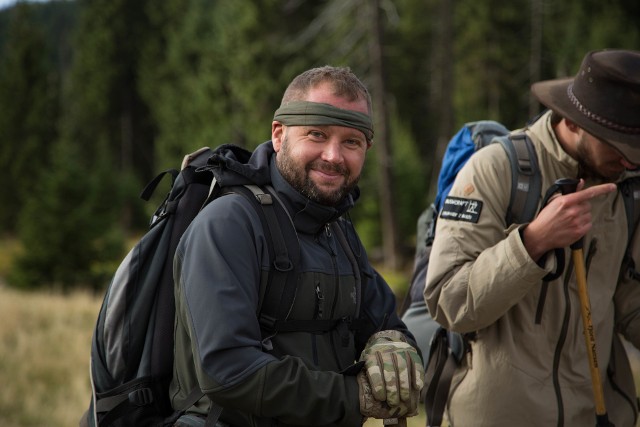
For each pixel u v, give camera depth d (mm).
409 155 30797
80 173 22688
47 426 7645
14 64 47938
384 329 2318
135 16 49781
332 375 1962
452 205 2629
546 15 33562
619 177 2660
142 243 2131
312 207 2088
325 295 2092
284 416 1896
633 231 2721
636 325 2756
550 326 2602
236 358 1879
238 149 2297
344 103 2049
